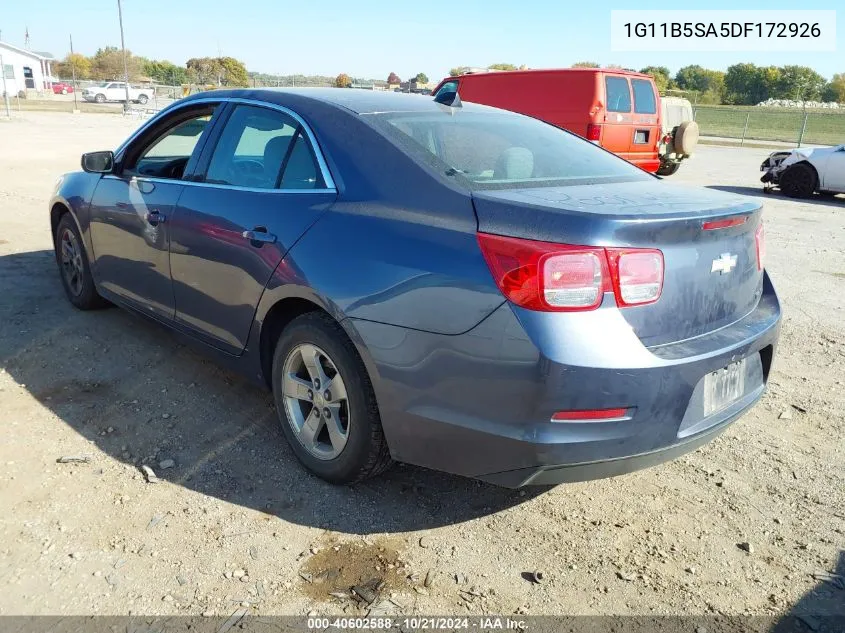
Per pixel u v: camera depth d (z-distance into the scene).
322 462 2.98
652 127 12.18
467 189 2.57
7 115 28.14
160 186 3.79
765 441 3.57
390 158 2.80
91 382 3.93
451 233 2.47
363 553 2.61
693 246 2.47
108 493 2.89
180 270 3.61
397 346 2.54
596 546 2.71
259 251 3.05
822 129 37.16
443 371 2.44
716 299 2.60
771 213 11.02
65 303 5.21
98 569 2.46
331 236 2.79
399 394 2.58
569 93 11.44
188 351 4.39
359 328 2.62
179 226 3.55
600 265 2.26
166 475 3.04
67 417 3.52
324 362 2.92
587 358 2.24
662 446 2.44
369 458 2.80
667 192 2.88
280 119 3.28
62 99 52.09
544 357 2.23
